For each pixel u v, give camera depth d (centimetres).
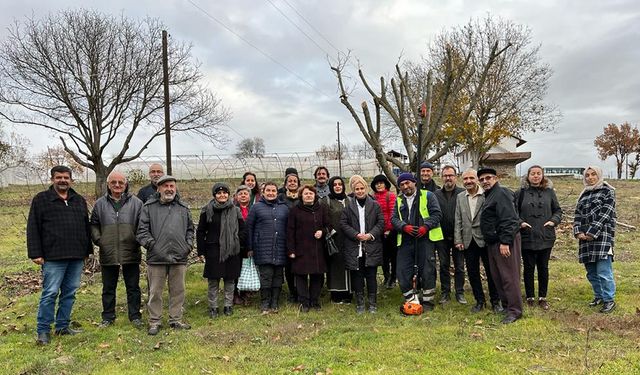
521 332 552
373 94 987
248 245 698
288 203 733
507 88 2736
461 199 665
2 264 1020
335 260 717
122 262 619
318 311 682
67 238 569
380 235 668
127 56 2234
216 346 544
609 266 629
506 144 4788
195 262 1005
